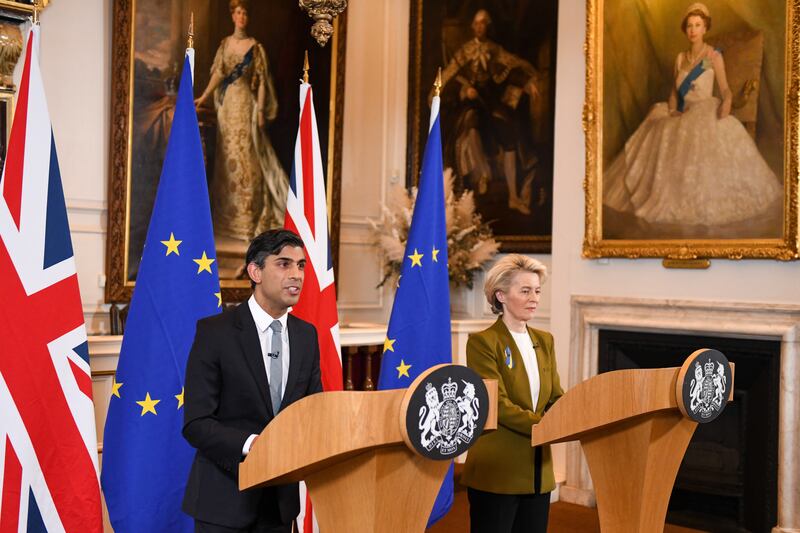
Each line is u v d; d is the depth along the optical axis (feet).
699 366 9.37
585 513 18.99
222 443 8.17
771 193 17.17
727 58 17.85
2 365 10.81
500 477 10.46
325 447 6.75
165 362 12.03
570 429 8.98
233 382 8.74
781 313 16.99
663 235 18.74
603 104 19.70
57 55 19.10
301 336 9.28
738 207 17.65
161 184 12.34
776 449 17.24
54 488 11.02
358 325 22.90
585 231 19.93
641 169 19.08
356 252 25.72
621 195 19.40
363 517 7.23
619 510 9.67
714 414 9.64
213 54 21.71
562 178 20.63
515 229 23.75
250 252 9.01
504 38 24.06
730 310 17.63
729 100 17.81
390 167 26.50
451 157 25.32
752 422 17.63
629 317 19.13
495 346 10.85
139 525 11.85
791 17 16.92
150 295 12.07
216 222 22.06
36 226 11.16
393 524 7.37
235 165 22.34
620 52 19.40
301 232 13.37
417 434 6.90
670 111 18.67
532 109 23.40
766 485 17.33
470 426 7.35
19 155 11.21
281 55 23.21
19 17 18.06
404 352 13.16
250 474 6.56
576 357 20.03
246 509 8.61
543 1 23.21
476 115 24.68
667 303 18.47
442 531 17.15
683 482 18.69
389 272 24.23
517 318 11.10
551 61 22.99
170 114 20.84
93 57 19.79
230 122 22.20
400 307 13.23
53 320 11.14
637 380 9.18
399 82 26.63
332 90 24.32
